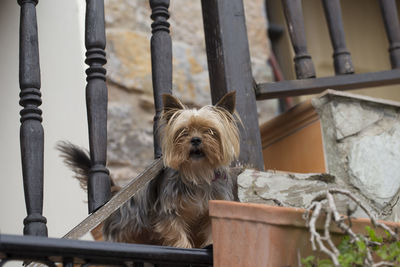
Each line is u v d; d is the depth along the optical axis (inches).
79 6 226.4
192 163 150.6
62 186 211.3
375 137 161.9
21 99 118.8
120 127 267.4
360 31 285.3
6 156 219.8
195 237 156.9
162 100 141.3
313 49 281.3
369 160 159.8
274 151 194.2
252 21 319.0
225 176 153.8
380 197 157.2
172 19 305.0
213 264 100.5
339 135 161.8
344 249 89.6
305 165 176.9
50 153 213.9
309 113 175.6
